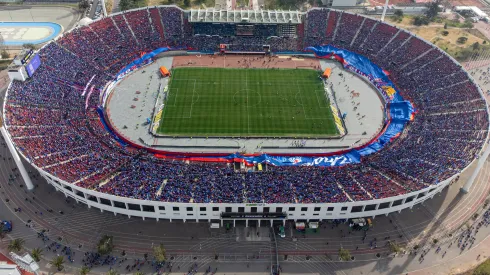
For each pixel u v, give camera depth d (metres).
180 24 153.38
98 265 81.56
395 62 139.50
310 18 157.12
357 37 150.88
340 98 129.62
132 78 135.50
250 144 110.81
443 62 132.75
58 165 92.94
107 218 91.00
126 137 111.12
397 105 122.69
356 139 113.44
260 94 129.88
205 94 129.12
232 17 153.00
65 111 111.50
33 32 165.88
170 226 89.81
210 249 85.50
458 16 188.00
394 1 199.88
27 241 85.62
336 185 91.31
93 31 142.38
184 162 103.06
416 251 86.06
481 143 100.06
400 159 100.31
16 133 99.56
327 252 85.69
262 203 85.31
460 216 93.81
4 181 99.19
